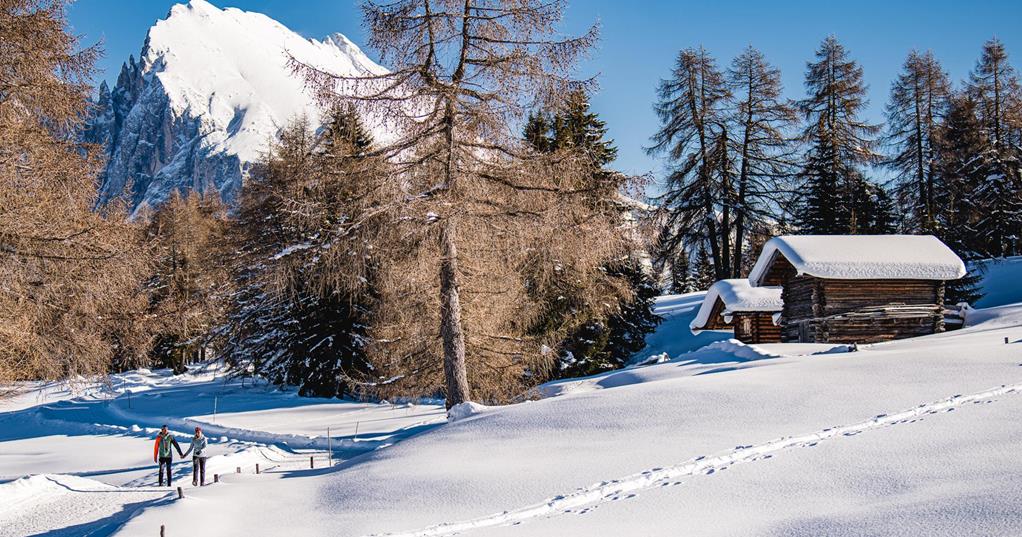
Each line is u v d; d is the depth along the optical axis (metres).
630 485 9.12
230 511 10.56
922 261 24.98
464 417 16.86
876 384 12.98
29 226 15.29
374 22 17.52
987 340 17.88
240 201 35.28
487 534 7.89
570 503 8.77
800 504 7.69
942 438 9.33
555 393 22.08
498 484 10.03
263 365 35.81
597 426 12.72
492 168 18.33
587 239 17.89
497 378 20.95
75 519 12.72
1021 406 10.37
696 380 15.12
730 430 11.22
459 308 19.27
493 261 19.22
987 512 6.49
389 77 17.84
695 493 8.48
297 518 9.85
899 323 25.05
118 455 22.92
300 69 17.05
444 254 18.48
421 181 18.17
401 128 17.84
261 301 33.59
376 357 22.77
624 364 34.38
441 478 10.78
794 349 21.44
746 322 33.81
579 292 27.98
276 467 17.81
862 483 8.11
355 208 17.73
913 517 6.69
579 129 29.09
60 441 27.52
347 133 19.23
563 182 18.06
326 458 18.88
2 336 15.21
